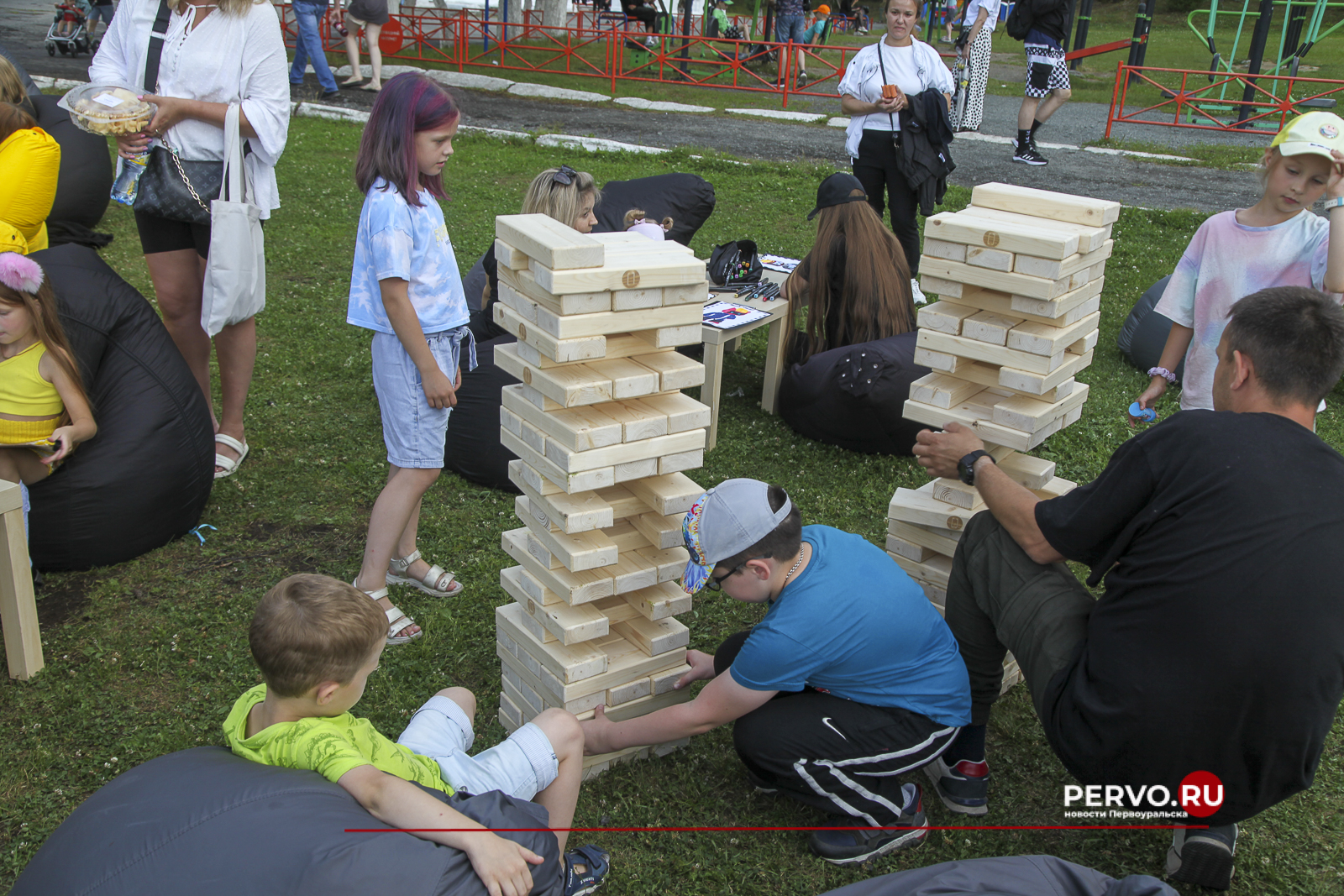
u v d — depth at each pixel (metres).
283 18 16.33
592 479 2.42
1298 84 16.02
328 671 1.96
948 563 3.11
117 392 3.66
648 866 2.53
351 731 2.06
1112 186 10.29
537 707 2.85
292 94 12.73
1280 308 2.26
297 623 1.93
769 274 5.62
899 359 4.59
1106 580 2.38
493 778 2.26
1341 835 2.67
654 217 6.39
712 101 14.54
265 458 4.51
